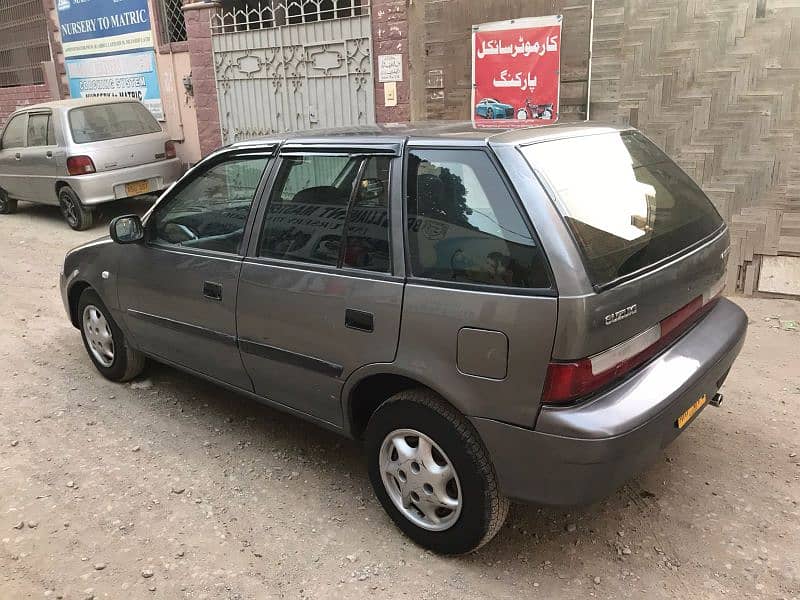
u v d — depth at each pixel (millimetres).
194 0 10148
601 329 2334
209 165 3676
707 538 2951
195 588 2732
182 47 10797
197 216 3709
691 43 5641
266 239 3303
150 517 3189
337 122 8508
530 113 6676
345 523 3121
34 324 5887
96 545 3002
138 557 2918
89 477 3529
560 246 2344
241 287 3365
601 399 2402
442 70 7238
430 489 2783
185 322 3777
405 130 3053
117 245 4180
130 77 11875
